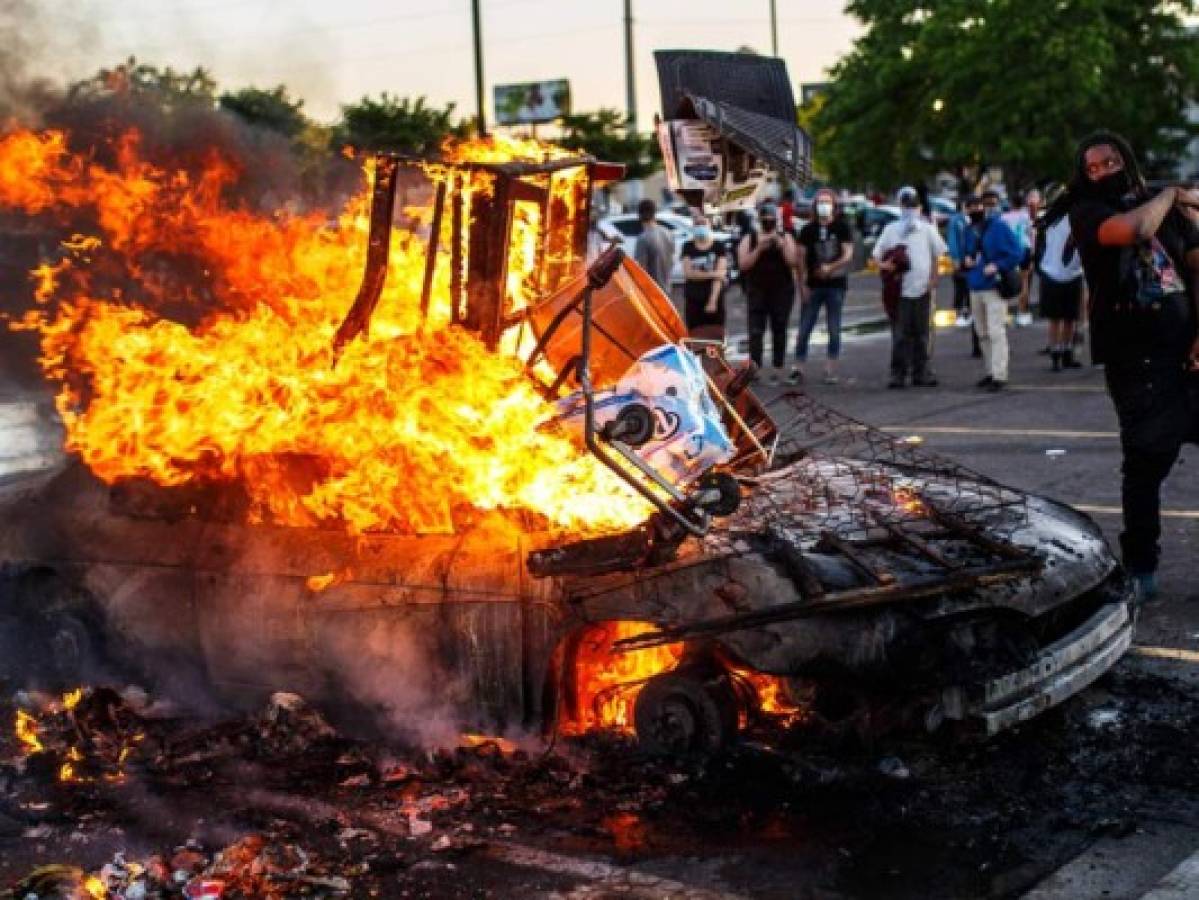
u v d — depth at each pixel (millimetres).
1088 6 38750
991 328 13156
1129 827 4293
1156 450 6391
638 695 4816
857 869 4098
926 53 41312
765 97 8031
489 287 4887
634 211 31234
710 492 4574
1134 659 5824
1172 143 41969
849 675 4449
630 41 34500
